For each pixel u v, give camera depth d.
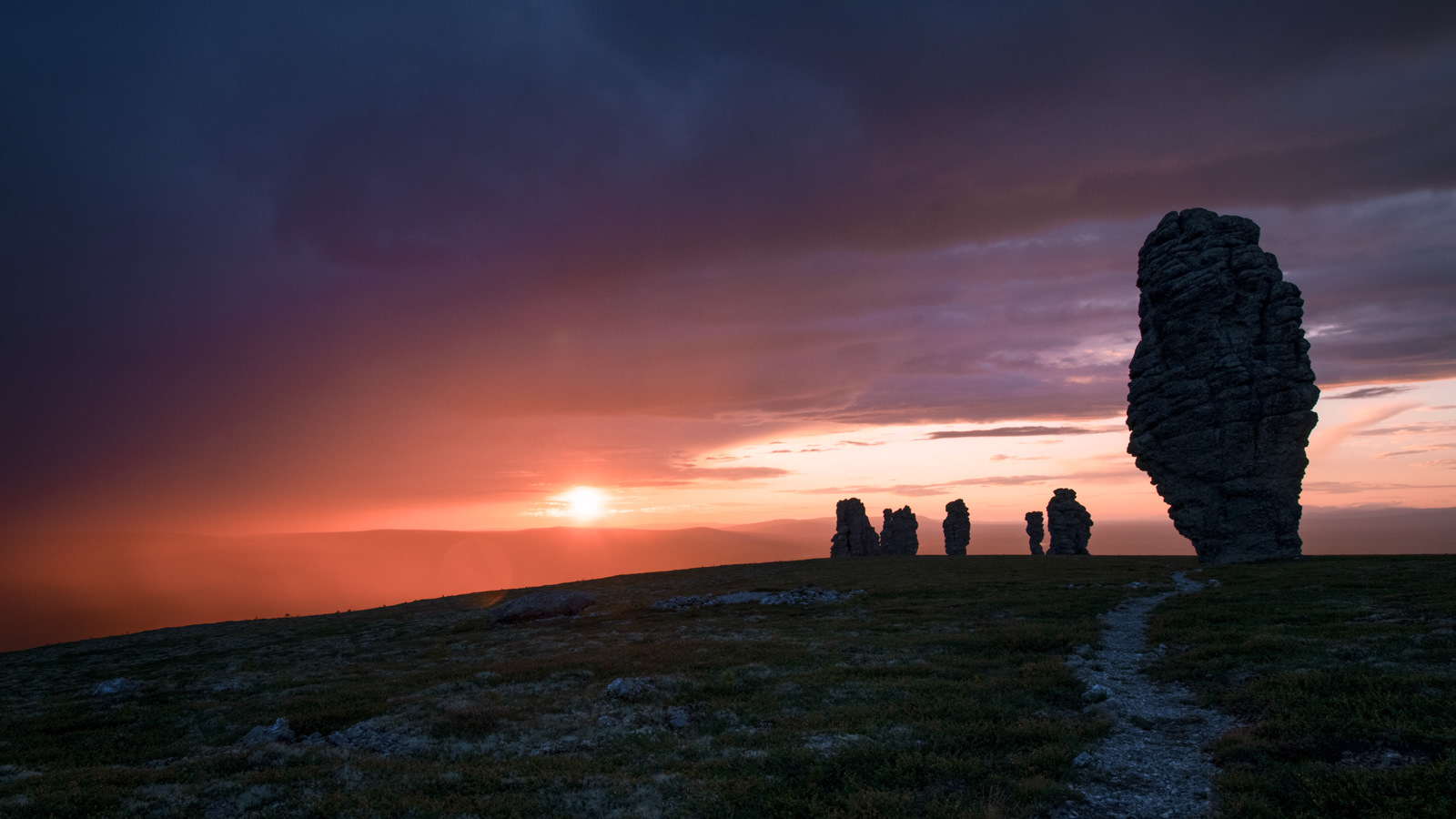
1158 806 16.53
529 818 16.36
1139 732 22.67
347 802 16.72
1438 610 33.19
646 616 62.84
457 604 84.44
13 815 16.39
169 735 28.67
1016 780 18.19
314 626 71.88
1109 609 49.59
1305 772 16.86
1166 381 73.94
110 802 17.23
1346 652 27.20
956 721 24.31
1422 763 16.44
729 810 16.88
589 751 22.91
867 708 25.92
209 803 17.19
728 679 31.27
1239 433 69.12
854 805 16.61
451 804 17.05
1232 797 16.11
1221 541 69.56
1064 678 29.67
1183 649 34.00
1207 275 71.81
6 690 44.84
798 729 23.83
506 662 41.56
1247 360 69.94
